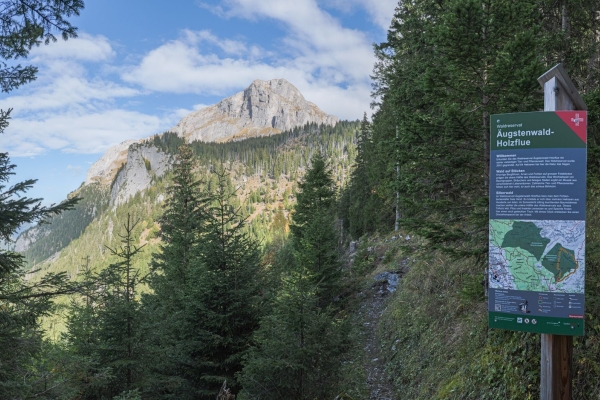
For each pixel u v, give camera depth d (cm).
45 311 634
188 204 2173
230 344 1167
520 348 645
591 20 1184
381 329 1425
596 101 678
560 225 451
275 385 880
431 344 1003
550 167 458
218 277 1188
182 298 1265
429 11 1181
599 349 538
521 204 468
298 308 873
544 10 1151
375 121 2775
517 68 680
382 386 1059
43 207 532
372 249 2608
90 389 991
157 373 1153
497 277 476
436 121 773
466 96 782
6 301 606
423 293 1289
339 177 18238
